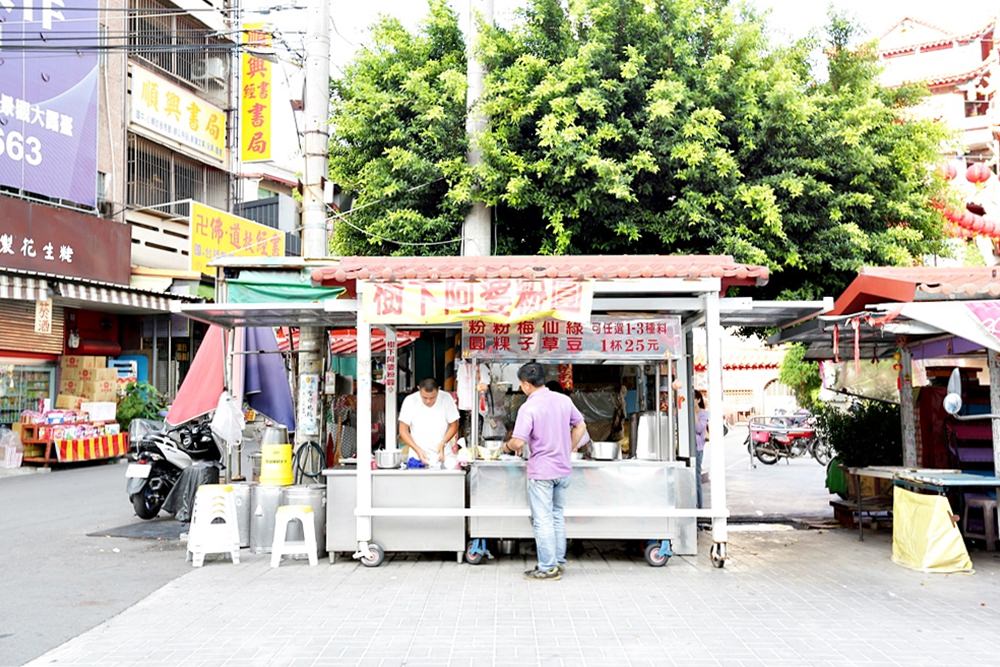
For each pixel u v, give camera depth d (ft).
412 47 35.24
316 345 28.09
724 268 21.90
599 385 26.76
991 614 17.56
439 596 19.04
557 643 15.46
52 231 48.11
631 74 29.37
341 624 16.76
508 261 22.97
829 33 34.45
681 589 19.76
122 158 57.98
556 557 21.04
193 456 31.27
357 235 36.47
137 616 17.53
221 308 23.59
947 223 38.24
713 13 32.27
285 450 25.02
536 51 32.40
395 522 22.61
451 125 32.12
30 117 47.16
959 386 22.89
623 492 22.61
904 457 27.94
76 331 55.88
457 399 26.96
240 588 19.92
